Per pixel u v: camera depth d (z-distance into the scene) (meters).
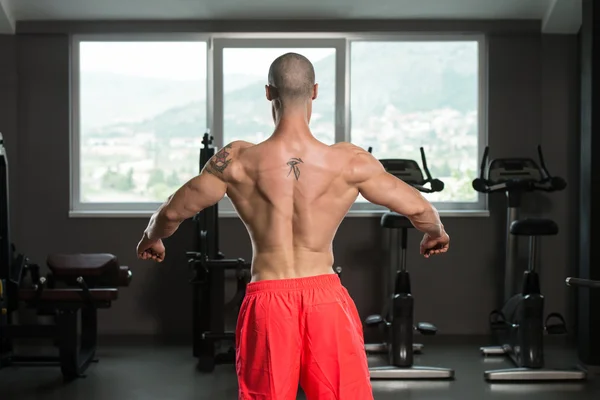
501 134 6.05
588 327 4.91
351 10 5.87
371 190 2.40
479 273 6.07
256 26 5.96
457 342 5.83
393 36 6.08
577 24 5.91
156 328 6.08
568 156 6.05
